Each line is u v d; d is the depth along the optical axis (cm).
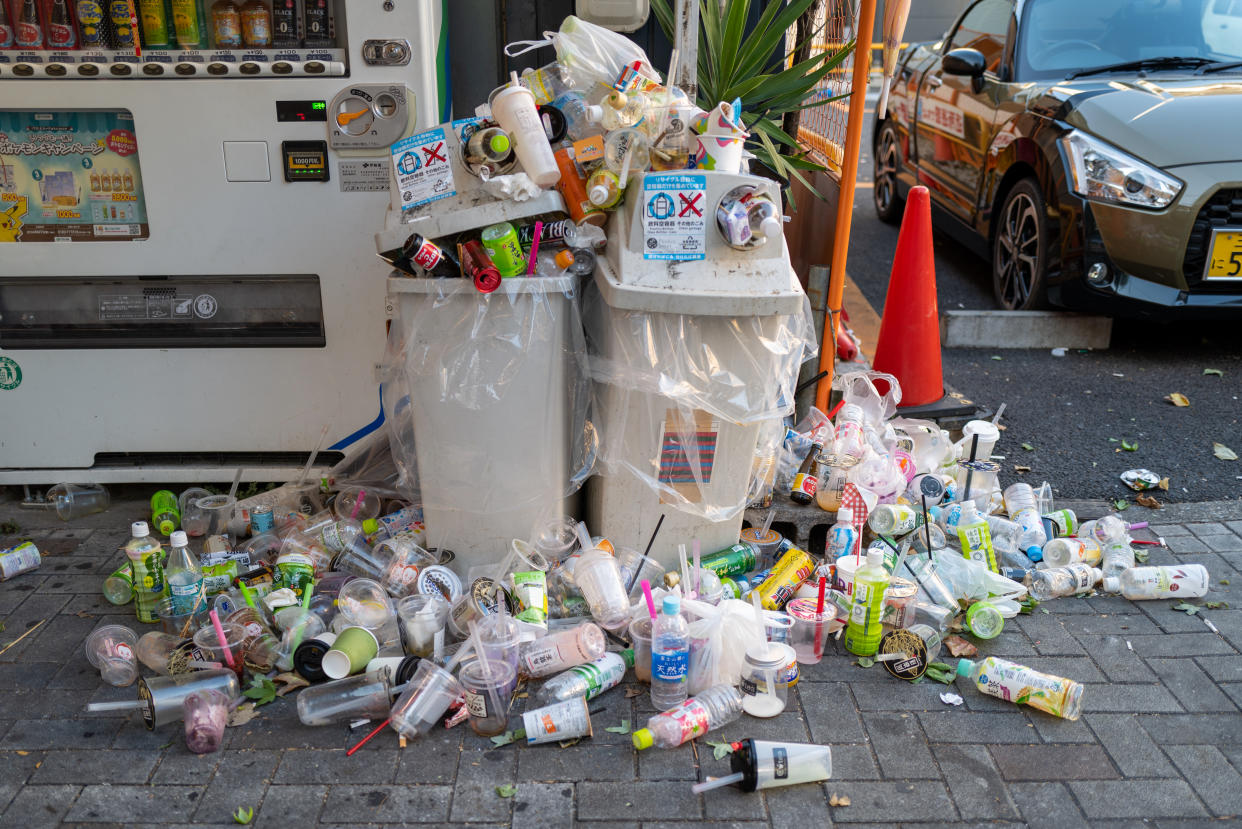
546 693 277
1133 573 338
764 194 288
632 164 297
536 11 432
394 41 348
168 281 381
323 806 241
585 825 235
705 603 294
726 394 304
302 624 300
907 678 292
